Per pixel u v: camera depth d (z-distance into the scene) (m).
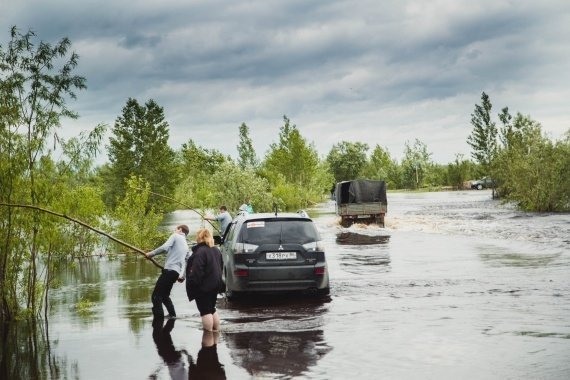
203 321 8.84
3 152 10.86
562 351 6.99
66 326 9.78
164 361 7.22
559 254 16.94
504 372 6.25
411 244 21.47
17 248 11.05
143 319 10.14
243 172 39.34
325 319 9.39
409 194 89.88
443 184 112.94
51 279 11.60
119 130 66.00
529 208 39.50
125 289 13.76
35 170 11.12
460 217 35.16
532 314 9.20
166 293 10.46
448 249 19.36
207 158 97.12
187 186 77.50
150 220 23.48
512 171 41.44
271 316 9.83
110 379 6.56
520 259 16.17
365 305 10.51
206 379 6.39
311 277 11.05
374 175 122.69
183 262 10.48
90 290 13.73
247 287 10.95
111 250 22.81
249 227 11.22
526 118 55.28
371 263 16.53
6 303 10.77
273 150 80.88
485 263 15.62
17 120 11.02
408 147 129.12
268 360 7.05
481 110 70.75
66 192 11.66
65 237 14.66
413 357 6.96
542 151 39.31
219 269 8.99
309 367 6.70
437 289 11.91
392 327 8.63
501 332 8.07
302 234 11.20
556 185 37.84
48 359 7.61
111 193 62.75
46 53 11.23
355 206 31.77
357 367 6.63
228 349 7.68
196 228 34.94
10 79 10.94
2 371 7.11
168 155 68.50
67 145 11.44
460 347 7.34
